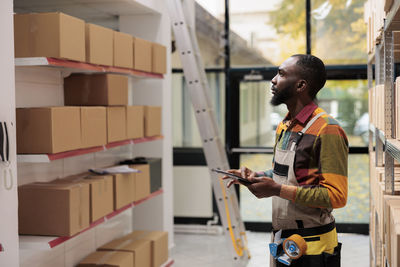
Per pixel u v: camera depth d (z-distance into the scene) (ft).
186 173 19.25
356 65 18.04
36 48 9.29
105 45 11.05
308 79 6.43
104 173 11.74
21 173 9.98
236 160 19.02
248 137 18.97
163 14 15.26
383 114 8.48
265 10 18.57
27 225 9.62
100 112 10.98
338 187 6.02
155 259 13.15
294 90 6.49
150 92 15.39
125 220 14.73
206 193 19.13
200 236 18.43
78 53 9.92
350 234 18.04
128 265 11.75
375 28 10.11
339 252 6.64
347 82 18.20
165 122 15.62
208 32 18.97
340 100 18.30
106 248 12.41
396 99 6.88
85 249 12.33
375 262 10.09
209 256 15.65
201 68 14.79
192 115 19.33
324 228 6.44
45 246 9.08
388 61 8.21
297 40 18.44
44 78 10.93
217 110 19.12
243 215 18.95
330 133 6.13
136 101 15.49
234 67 18.92
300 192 6.06
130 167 12.95
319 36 18.26
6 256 8.28
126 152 14.88
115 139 11.73
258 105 18.86
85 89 11.55
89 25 10.36
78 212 9.81
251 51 18.78
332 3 18.07
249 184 6.31
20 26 9.34
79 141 10.11
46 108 9.13
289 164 6.45
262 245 16.80
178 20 14.01
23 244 9.13
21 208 9.62
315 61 6.50
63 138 9.53
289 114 6.95
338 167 6.08
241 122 18.97
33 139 9.23
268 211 18.76
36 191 9.55
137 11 14.71
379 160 10.55
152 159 14.43
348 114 18.28
